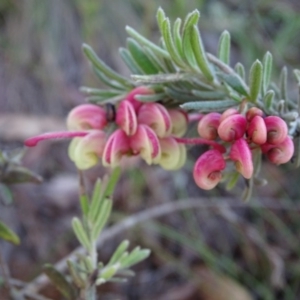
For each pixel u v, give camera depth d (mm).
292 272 310
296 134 119
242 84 114
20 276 308
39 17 376
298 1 386
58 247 318
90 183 338
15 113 362
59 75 370
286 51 377
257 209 326
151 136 113
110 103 121
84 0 358
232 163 118
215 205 296
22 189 332
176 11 352
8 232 160
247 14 368
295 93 323
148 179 338
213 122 112
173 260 315
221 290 295
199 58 117
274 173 338
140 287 312
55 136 118
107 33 370
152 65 129
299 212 332
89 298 129
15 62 374
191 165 317
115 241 317
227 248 326
